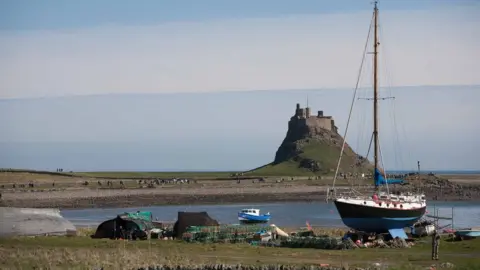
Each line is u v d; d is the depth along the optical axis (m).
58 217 66.06
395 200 69.94
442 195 187.50
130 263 42.69
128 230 63.94
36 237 60.38
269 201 173.88
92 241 57.97
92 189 184.62
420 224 69.00
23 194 164.00
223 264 40.81
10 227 61.62
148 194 179.50
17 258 44.50
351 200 66.81
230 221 113.19
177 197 176.00
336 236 64.38
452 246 55.09
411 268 40.47
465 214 123.31
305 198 181.75
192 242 59.81
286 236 62.38
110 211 135.75
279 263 42.88
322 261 45.00
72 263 42.84
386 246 57.06
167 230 67.88
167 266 40.66
